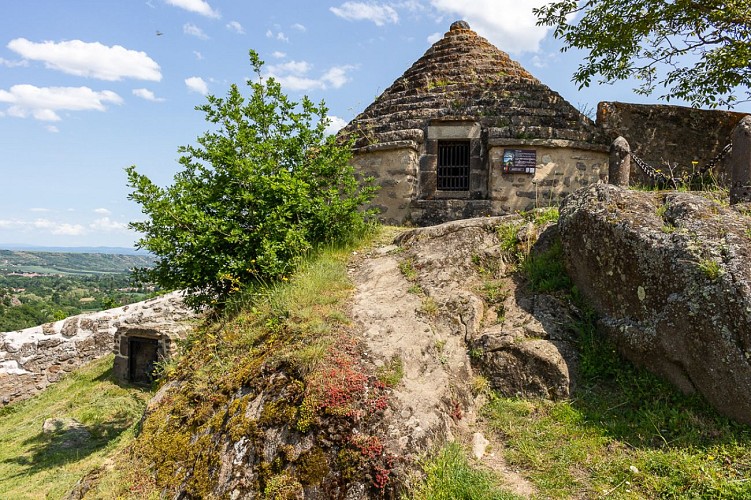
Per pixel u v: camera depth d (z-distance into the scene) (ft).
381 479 10.73
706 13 31.65
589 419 13.08
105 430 25.08
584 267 16.42
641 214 14.99
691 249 12.81
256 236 20.51
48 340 35.86
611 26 34.19
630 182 36.35
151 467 14.39
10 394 33.78
